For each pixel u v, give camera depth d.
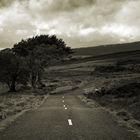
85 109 25.22
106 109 25.19
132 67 121.25
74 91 71.19
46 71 133.38
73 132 12.48
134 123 15.30
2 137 11.38
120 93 40.03
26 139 10.91
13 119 17.73
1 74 72.12
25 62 75.94
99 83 84.00
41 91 69.88
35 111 23.39
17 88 80.38
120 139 10.92
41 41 100.88
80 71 131.38
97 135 11.76
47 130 13.03
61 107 28.39
